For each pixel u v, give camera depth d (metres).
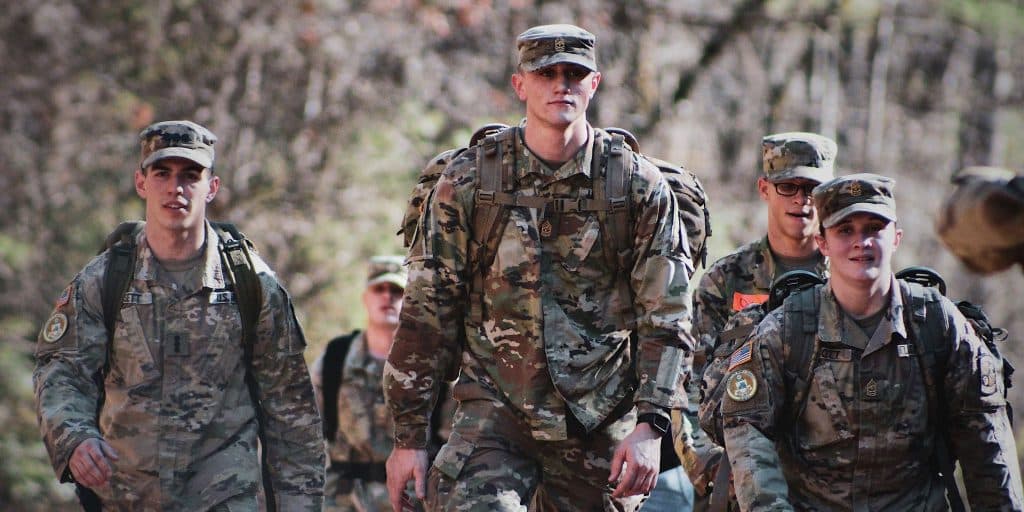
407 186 29.73
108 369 11.27
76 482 10.93
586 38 9.70
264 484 11.62
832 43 40.06
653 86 36.06
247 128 30.58
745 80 39.66
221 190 29.84
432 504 9.84
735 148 38.84
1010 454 9.32
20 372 27.73
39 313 29.55
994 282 38.91
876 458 9.29
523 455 9.86
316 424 11.57
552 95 9.65
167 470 11.15
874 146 41.12
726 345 10.66
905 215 40.28
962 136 42.34
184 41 31.44
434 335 9.91
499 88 32.69
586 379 9.77
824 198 9.38
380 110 30.64
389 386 9.95
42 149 30.92
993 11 37.72
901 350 9.23
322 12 31.14
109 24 31.67
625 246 9.81
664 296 9.64
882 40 41.34
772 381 9.36
